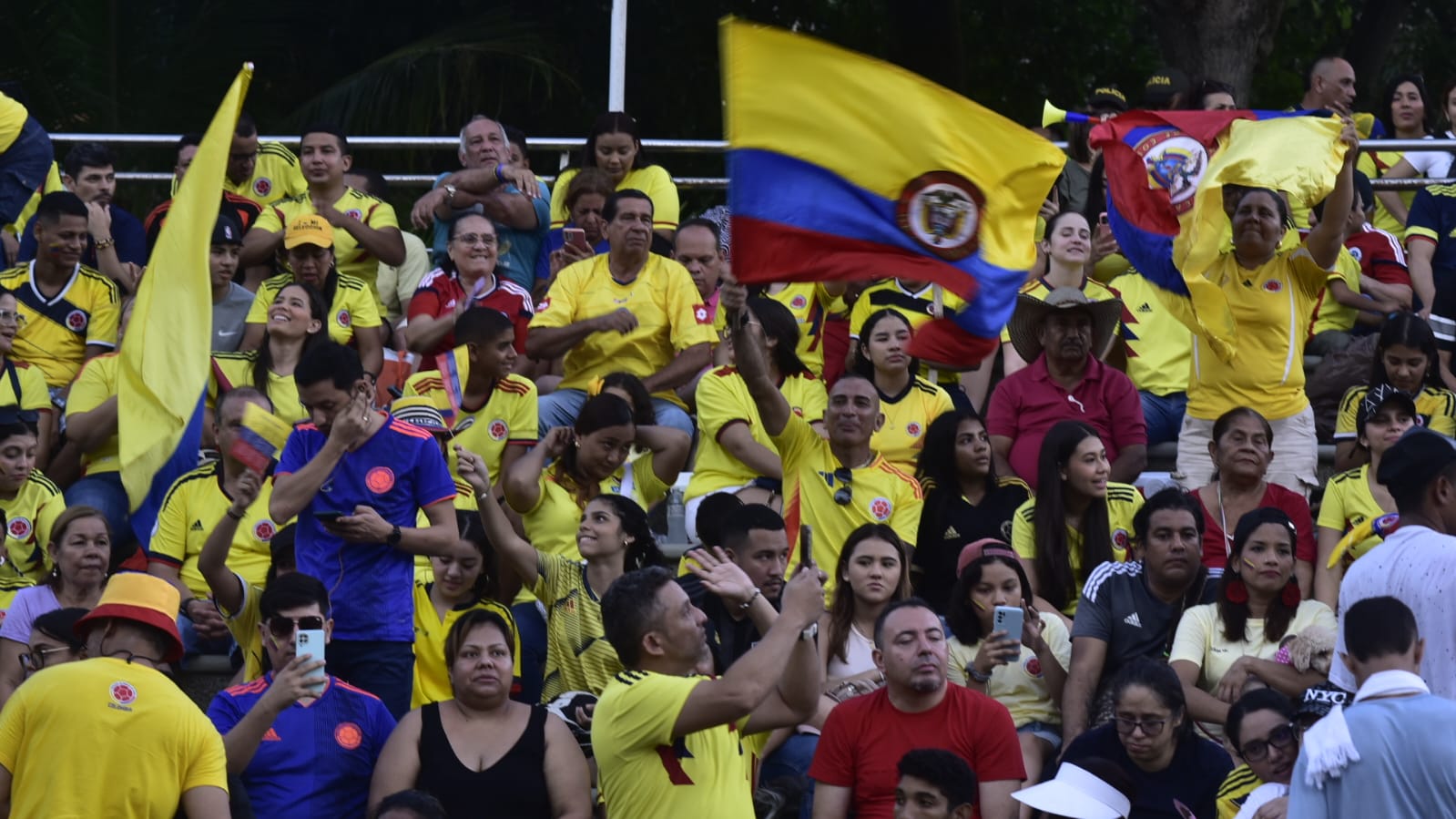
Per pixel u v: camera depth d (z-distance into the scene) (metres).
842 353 36.88
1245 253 33.53
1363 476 31.34
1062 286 35.72
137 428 26.97
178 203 27.27
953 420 31.75
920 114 24.61
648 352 35.91
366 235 39.66
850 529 30.97
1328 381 36.00
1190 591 28.44
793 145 24.36
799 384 34.62
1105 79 66.31
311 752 25.14
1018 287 25.02
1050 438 30.50
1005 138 24.77
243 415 30.38
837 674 28.06
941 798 22.16
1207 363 33.88
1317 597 30.81
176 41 58.53
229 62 58.91
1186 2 55.78
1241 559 27.61
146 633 23.25
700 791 21.39
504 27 60.09
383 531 26.05
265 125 59.50
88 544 28.64
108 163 40.31
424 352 35.03
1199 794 24.67
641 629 21.62
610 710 21.36
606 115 40.59
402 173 58.50
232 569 29.92
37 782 22.23
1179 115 34.38
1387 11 62.94
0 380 34.81
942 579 31.47
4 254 40.91
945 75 60.34
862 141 24.48
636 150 40.84
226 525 26.84
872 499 31.06
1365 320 38.16
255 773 24.97
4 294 35.12
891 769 24.47
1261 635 27.61
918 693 24.62
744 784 22.14
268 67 60.94
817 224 24.44
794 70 24.36
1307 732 19.91
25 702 22.55
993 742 24.50
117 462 34.09
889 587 28.17
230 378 34.22
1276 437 33.62
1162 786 24.72
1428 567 21.70
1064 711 27.70
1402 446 22.75
